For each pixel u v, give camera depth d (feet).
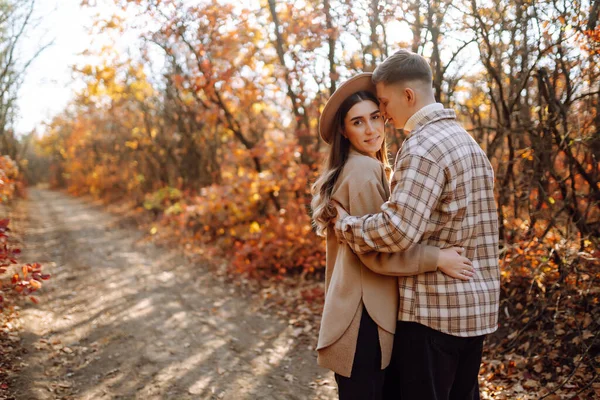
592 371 9.34
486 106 16.37
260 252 20.93
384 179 6.02
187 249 28.43
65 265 24.73
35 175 152.46
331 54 17.95
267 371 11.62
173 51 23.66
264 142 23.07
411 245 5.38
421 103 5.64
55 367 11.57
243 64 19.94
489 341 11.76
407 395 5.58
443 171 5.20
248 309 17.06
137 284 20.83
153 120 46.96
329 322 5.82
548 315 11.21
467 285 5.37
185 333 14.40
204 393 10.36
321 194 6.21
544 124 11.91
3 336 12.96
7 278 18.98
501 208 13.25
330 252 6.43
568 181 13.04
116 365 11.85
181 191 41.60
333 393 10.44
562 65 11.39
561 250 11.01
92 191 79.82
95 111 53.26
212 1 17.88
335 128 6.30
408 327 5.56
